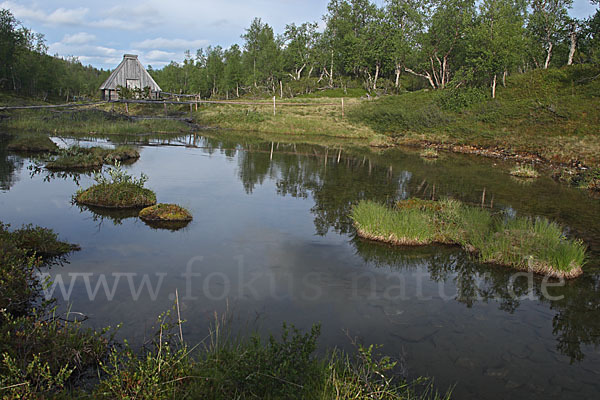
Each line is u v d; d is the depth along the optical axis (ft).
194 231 29.01
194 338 15.34
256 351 12.17
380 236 28.66
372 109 131.75
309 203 38.86
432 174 58.95
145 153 68.44
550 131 88.69
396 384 13.38
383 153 82.43
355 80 210.18
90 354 13.69
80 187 40.93
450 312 19.04
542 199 44.57
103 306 17.69
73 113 111.14
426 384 13.58
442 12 149.28
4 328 13.25
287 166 61.05
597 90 101.45
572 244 25.88
